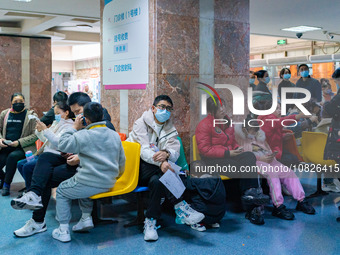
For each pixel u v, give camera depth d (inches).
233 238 132.1
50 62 387.9
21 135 193.8
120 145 131.0
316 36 390.3
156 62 157.3
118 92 181.8
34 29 345.1
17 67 375.6
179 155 145.3
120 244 126.6
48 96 389.4
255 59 495.8
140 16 164.1
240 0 179.8
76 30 414.3
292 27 339.3
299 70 209.5
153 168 136.6
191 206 137.4
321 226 144.1
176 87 162.6
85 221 136.2
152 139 142.2
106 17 188.2
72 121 151.8
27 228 133.4
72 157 134.2
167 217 154.8
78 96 138.9
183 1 163.3
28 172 156.5
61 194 127.4
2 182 200.4
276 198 152.3
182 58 163.9
